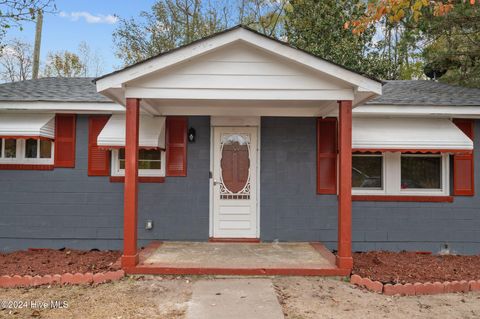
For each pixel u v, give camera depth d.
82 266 7.54
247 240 9.18
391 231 9.14
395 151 8.44
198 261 7.24
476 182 9.15
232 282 6.54
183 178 9.23
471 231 9.09
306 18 18.31
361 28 8.88
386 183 9.20
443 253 9.07
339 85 6.90
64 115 9.13
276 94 6.91
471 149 8.38
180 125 9.26
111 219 9.12
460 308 5.75
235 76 6.91
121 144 8.45
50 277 6.52
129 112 6.86
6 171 9.07
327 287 6.43
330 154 9.22
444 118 9.10
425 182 9.30
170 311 5.41
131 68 6.58
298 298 5.94
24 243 9.07
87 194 9.12
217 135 9.29
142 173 9.27
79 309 5.49
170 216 9.19
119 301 5.76
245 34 6.59
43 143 9.22
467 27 12.24
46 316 5.26
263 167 9.25
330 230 9.18
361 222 9.15
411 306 5.79
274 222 9.19
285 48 6.61
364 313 5.47
